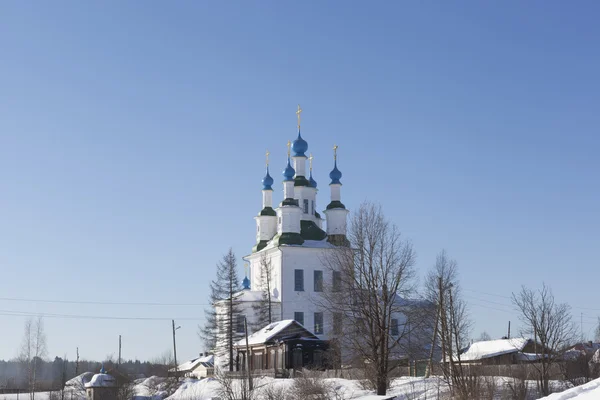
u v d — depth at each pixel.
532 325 70.62
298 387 70.19
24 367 149.25
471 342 97.12
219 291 110.88
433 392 63.53
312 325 109.75
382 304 64.62
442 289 72.69
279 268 110.88
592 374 70.81
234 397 75.56
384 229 65.62
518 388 61.53
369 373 64.94
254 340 96.12
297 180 120.12
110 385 99.25
